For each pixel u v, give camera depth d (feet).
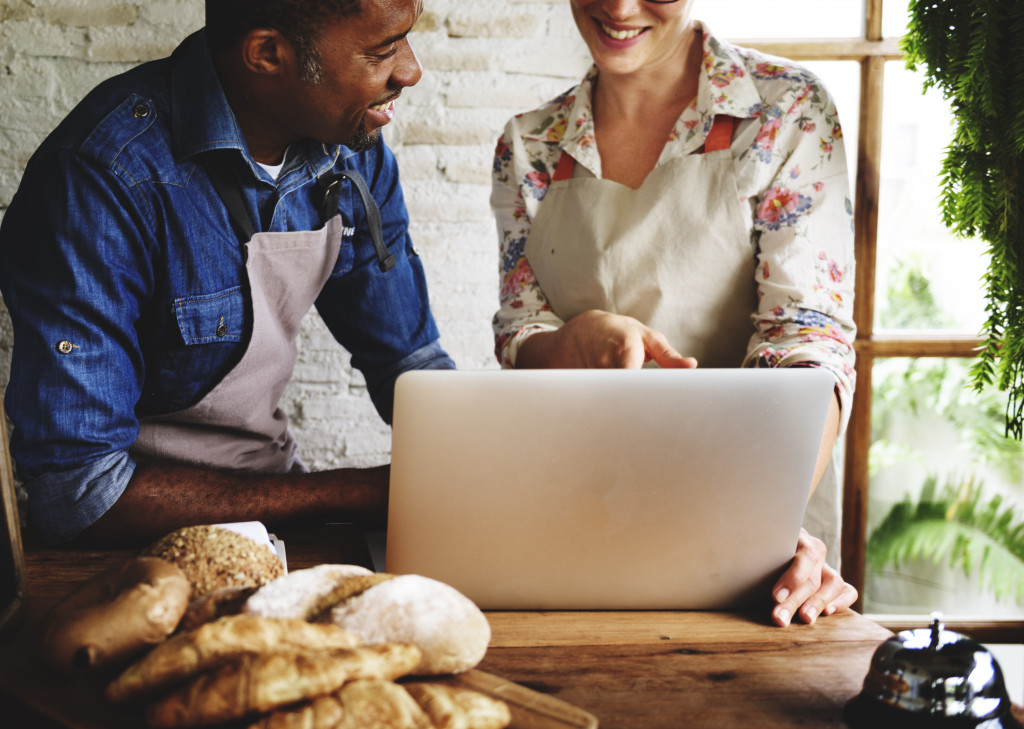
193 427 4.47
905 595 7.91
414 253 5.23
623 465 2.84
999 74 4.23
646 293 4.94
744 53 4.91
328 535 3.80
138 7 6.40
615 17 4.49
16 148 6.45
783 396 2.80
